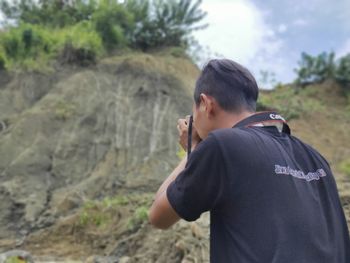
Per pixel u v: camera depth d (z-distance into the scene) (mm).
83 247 15328
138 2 28828
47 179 19672
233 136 2041
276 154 2068
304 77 31703
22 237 16562
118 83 24562
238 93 2195
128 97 23734
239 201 1970
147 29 29031
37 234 16422
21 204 18141
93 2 29000
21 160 20188
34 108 22766
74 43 25875
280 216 1945
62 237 15992
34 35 25828
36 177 19656
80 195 18359
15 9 28859
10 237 16656
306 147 2260
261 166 2004
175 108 23406
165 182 2250
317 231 1992
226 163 1995
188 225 11453
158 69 25484
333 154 23453
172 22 29203
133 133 21875
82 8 28984
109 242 14906
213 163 2008
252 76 2258
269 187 1981
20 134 21375
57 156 20578
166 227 2178
